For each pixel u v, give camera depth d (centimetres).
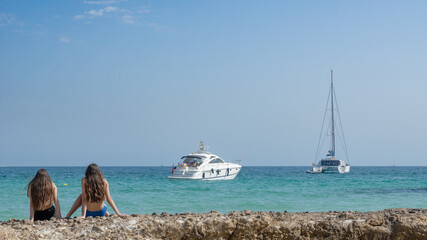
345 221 730
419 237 679
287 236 732
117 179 5047
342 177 6069
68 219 828
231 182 4075
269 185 3497
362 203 2019
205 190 2783
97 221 796
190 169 4006
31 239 693
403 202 2075
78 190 2806
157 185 3312
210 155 4262
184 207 1808
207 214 848
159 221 770
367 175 7156
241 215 809
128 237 730
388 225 714
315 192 2661
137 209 1738
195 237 748
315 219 762
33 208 838
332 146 8950
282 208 1808
